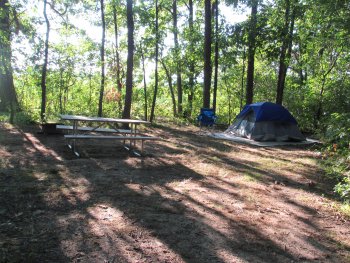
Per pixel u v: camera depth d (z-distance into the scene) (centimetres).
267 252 352
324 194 586
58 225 383
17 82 2128
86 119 773
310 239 392
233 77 2300
